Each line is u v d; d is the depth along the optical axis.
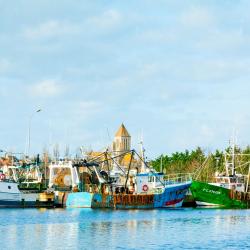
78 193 125.69
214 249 73.69
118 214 116.06
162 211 126.56
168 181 139.00
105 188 128.12
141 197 127.75
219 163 191.12
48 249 72.31
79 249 72.50
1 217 106.50
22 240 79.06
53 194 127.06
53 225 95.38
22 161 140.62
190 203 146.25
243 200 143.00
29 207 124.56
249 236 85.81
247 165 177.25
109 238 81.81
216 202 141.12
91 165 128.75
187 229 93.75
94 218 107.19
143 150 140.50
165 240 80.75
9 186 122.44
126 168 152.50
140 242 78.62
